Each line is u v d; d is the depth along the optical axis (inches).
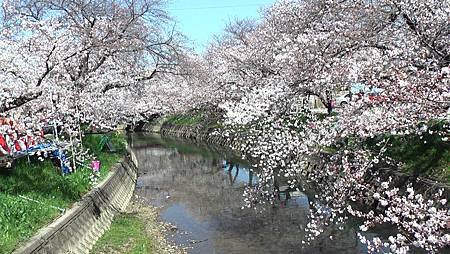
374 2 450.0
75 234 442.9
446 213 289.0
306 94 557.6
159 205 768.9
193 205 759.1
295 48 522.9
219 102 1290.6
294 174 643.5
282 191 743.1
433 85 330.3
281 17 757.3
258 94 611.2
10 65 538.9
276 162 595.2
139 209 733.3
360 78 393.4
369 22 468.1
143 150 1576.0
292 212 650.2
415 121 348.5
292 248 508.1
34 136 573.6
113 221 600.7
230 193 832.9
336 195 472.7
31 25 572.4
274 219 626.8
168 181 997.2
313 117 555.8
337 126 432.1
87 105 779.4
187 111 1796.3
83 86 780.6
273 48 703.1
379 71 386.0
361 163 467.2
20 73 543.8
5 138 539.5
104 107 870.4
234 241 552.4
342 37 486.3
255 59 872.9
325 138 448.1
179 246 543.5
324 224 524.7
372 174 579.8
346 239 506.9
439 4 405.7
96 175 660.1
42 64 575.2
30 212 412.8
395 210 298.5
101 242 503.2
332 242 505.4
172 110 1889.8
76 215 464.8
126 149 1133.1
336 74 438.6
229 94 1115.3
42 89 550.6
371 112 387.2
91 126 872.9
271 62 754.2
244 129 753.0
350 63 434.6
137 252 489.1
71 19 777.6
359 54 472.4
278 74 623.5
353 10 461.7
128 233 554.6
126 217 644.7
